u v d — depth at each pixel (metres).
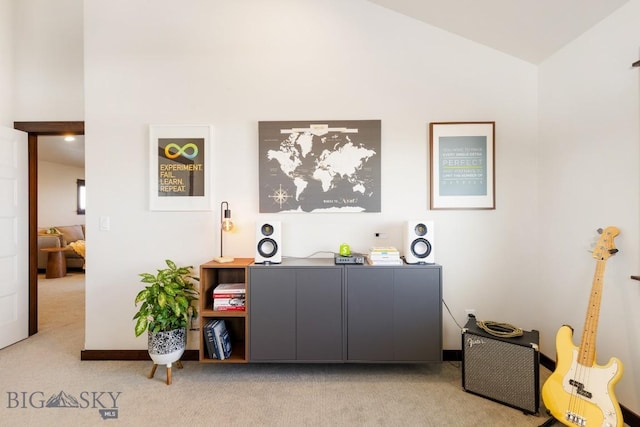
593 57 1.82
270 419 1.63
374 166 2.34
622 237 1.64
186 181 2.34
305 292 2.03
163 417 1.65
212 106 2.36
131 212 2.34
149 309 1.99
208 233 2.35
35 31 2.62
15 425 1.59
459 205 2.31
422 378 2.03
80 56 2.62
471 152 2.31
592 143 1.83
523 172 2.31
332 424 1.60
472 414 1.67
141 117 2.35
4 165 2.45
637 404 1.56
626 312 1.62
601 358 1.75
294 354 2.02
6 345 2.46
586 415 1.44
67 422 1.61
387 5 2.32
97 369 2.15
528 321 2.29
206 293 2.12
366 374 2.08
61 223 6.54
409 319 2.02
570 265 1.99
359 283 2.03
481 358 1.82
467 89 2.33
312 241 2.37
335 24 2.36
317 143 2.35
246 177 2.37
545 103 2.21
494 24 2.10
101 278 2.33
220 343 2.03
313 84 2.36
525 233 2.30
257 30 2.37
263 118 2.36
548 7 1.81
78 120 2.62
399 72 2.35
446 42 2.33
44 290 4.21
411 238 2.11
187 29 2.36
